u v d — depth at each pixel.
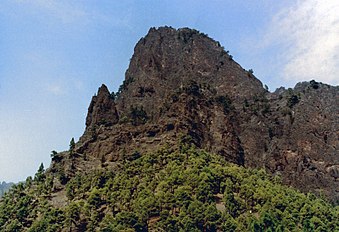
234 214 170.12
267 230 160.38
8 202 189.50
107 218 162.88
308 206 181.88
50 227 161.62
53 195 190.50
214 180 181.50
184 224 158.12
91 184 188.00
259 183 191.88
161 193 169.75
